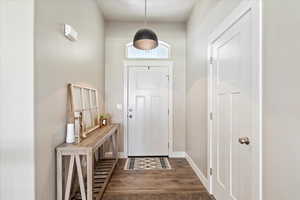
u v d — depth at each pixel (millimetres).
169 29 4312
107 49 4254
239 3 1833
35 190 1505
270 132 1367
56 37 1849
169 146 4316
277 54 1291
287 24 1199
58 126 1912
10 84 1484
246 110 1745
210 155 2666
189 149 3918
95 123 3178
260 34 1469
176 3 3459
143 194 2662
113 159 3715
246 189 1751
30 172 1492
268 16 1380
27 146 1489
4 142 1494
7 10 1478
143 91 4297
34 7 1482
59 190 1820
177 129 4328
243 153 1805
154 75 4301
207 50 2777
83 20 2660
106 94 4246
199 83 3211
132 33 4285
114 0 3371
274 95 1324
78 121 2078
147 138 4320
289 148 1188
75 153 1837
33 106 1487
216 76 2482
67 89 2123
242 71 1811
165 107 4312
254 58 1545
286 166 1215
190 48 3867
